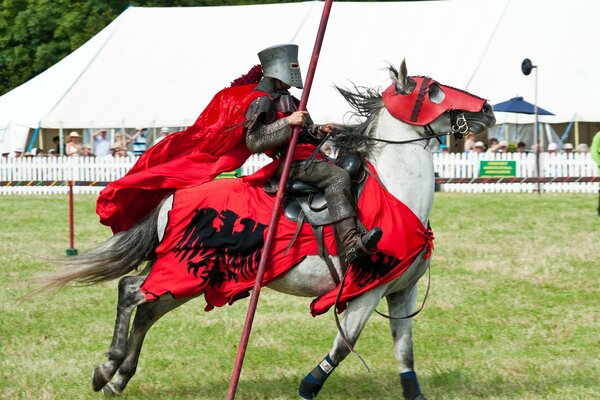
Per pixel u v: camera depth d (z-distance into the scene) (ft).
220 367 28.14
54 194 86.58
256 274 22.47
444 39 96.63
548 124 90.94
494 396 24.82
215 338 31.55
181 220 23.04
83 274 23.77
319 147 22.91
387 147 22.93
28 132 93.76
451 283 39.88
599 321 33.32
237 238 22.53
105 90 95.40
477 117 22.99
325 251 22.26
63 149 96.94
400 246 21.94
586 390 25.13
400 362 23.70
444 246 49.44
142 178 23.58
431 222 59.36
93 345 30.86
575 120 86.79
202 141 23.97
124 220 24.72
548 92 89.15
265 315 34.78
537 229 55.62
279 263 22.34
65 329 33.04
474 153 82.74
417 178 22.82
